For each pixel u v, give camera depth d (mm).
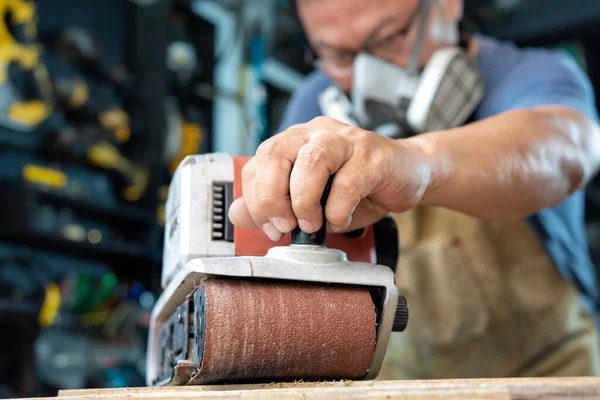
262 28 3848
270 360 600
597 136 1055
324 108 1302
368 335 634
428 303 1336
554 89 1159
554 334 1294
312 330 610
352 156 619
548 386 466
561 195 931
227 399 489
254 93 3855
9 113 2451
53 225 2568
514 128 865
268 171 616
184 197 734
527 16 3307
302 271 623
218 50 3814
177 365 605
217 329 582
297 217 616
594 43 3430
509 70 1294
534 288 1286
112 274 3055
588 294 1312
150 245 3072
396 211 703
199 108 3666
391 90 1190
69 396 550
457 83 1162
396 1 1185
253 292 608
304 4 1280
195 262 603
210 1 3750
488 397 457
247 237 729
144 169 3205
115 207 2881
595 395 469
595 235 3242
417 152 706
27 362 2047
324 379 643
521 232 1291
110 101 3027
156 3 3475
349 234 749
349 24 1218
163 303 737
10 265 2521
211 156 768
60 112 2789
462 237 1310
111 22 3414
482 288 1300
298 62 3879
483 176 764
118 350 2684
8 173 2496
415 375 1407
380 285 650
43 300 2510
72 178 2719
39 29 2998
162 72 3350
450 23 1270
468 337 1322
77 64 2986
